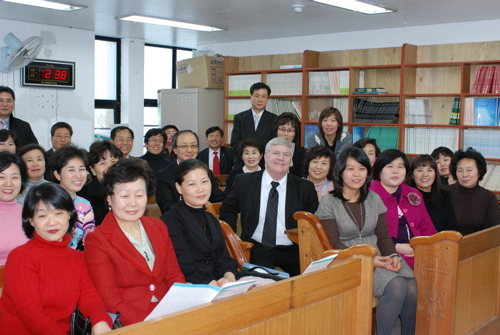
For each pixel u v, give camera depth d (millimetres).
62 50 7418
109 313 2061
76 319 2016
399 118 6469
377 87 6910
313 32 7414
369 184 3090
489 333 3092
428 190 3590
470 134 6094
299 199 3385
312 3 5543
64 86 7441
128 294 2127
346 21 6520
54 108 7430
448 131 6242
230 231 2943
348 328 2188
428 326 2779
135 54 8398
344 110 6961
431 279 2760
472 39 6262
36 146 3172
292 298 1877
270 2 5562
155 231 2289
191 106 8070
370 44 7082
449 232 2670
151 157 5328
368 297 2205
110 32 7879
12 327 1927
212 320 1604
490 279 3115
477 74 5988
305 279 1929
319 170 3969
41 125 7332
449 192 3666
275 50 8047
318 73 7078
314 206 3447
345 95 6824
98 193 3322
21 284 1882
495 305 3229
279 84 7438
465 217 3689
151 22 6828
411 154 6477
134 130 8555
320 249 2906
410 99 6457
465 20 6230
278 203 3365
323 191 4020
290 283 1864
